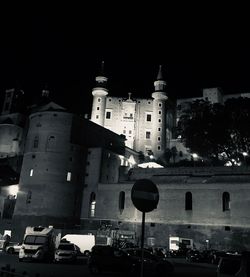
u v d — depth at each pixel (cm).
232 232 5828
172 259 4981
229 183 6100
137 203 1015
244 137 8031
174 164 10662
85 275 2556
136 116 12694
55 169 6981
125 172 7950
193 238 6081
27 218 6744
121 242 5675
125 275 2658
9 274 2059
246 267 1363
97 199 7112
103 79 12644
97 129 8250
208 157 8675
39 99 11638
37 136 7250
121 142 9200
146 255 2738
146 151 12019
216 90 12925
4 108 11412
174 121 13562
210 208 6119
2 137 10469
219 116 8212
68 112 7394
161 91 12631
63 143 7181
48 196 6781
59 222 6744
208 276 2795
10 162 9150
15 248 4659
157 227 6412
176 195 6462
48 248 3484
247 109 8138
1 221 7138
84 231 6500
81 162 7431
